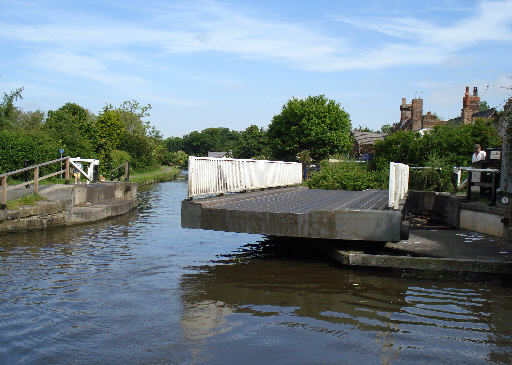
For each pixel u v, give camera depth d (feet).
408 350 13.80
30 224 38.22
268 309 17.70
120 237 35.78
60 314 17.06
